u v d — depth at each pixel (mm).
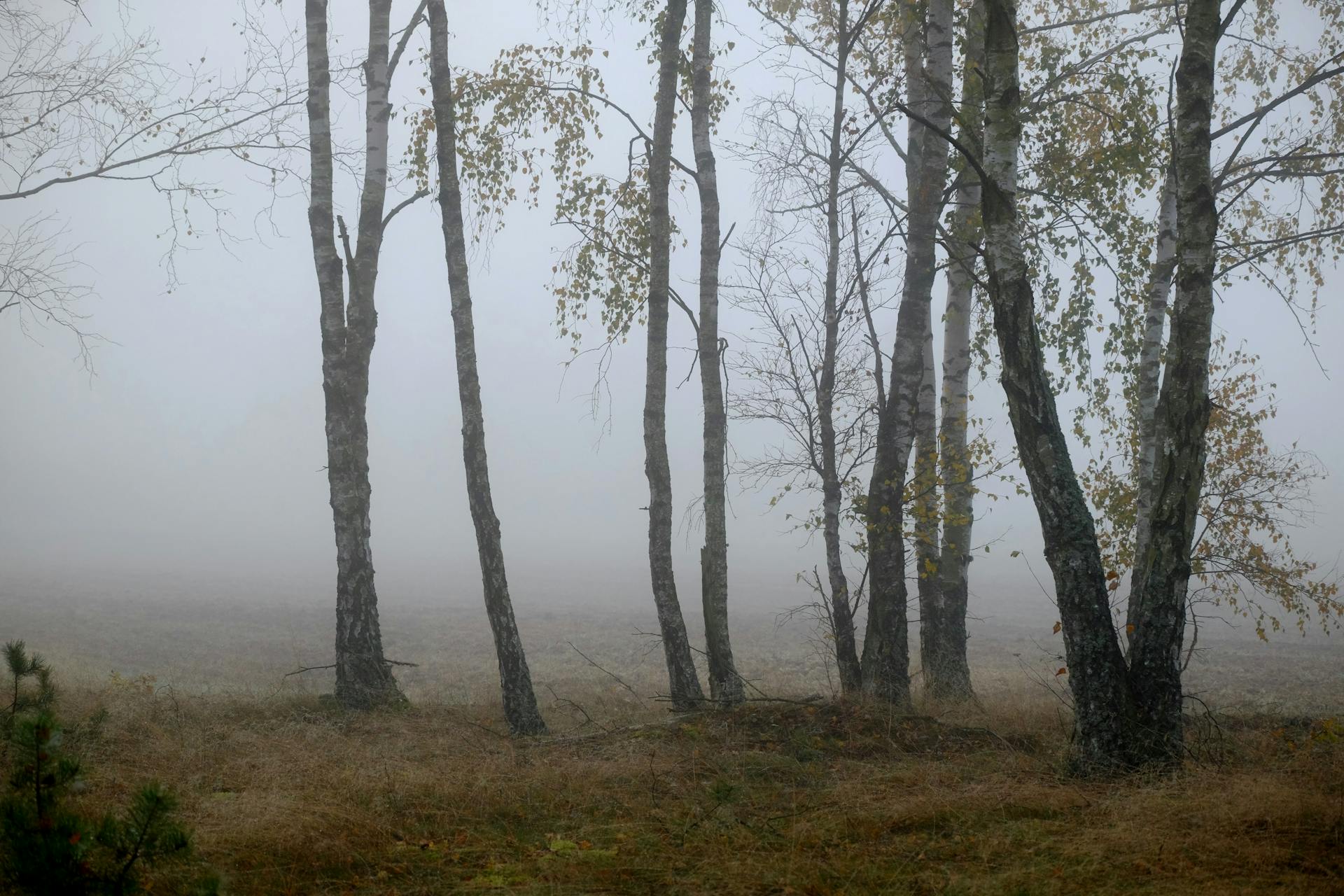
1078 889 5098
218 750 8438
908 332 11578
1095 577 7605
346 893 5301
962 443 13047
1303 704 13906
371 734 9883
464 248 11172
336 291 12188
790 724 9211
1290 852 5422
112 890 4051
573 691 15016
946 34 12008
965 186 12641
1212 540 13602
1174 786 6609
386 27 13352
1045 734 9406
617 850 5992
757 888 5270
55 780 4176
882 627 11156
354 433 12164
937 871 5496
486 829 6535
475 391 10898
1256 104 14844
